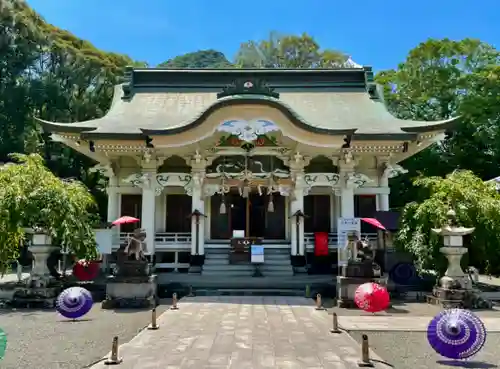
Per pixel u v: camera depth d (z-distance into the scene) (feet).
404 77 134.92
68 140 80.43
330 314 48.34
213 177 80.64
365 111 89.71
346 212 79.00
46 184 57.93
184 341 35.70
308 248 81.05
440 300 54.34
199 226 79.15
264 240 85.40
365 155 82.89
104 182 131.34
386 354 33.04
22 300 53.01
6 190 55.21
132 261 54.95
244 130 74.49
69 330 40.68
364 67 98.84
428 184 64.59
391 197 124.47
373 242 74.74
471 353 30.07
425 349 34.63
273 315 47.16
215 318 45.47
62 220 56.39
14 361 30.76
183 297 59.77
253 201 90.07
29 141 124.88
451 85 127.65
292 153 80.48
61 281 64.95
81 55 139.33
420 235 60.03
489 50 128.98
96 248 62.03
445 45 128.88
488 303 53.47
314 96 95.55
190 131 73.92
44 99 130.93
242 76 99.14
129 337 37.81
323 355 31.83
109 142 77.00
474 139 121.80
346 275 54.85
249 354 31.86
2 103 130.52
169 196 89.04
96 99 139.54
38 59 138.21
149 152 77.71
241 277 71.72
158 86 98.32
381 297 47.70
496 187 67.36
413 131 77.20
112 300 53.16
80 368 29.12
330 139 75.87
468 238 60.64
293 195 80.43
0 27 129.49
